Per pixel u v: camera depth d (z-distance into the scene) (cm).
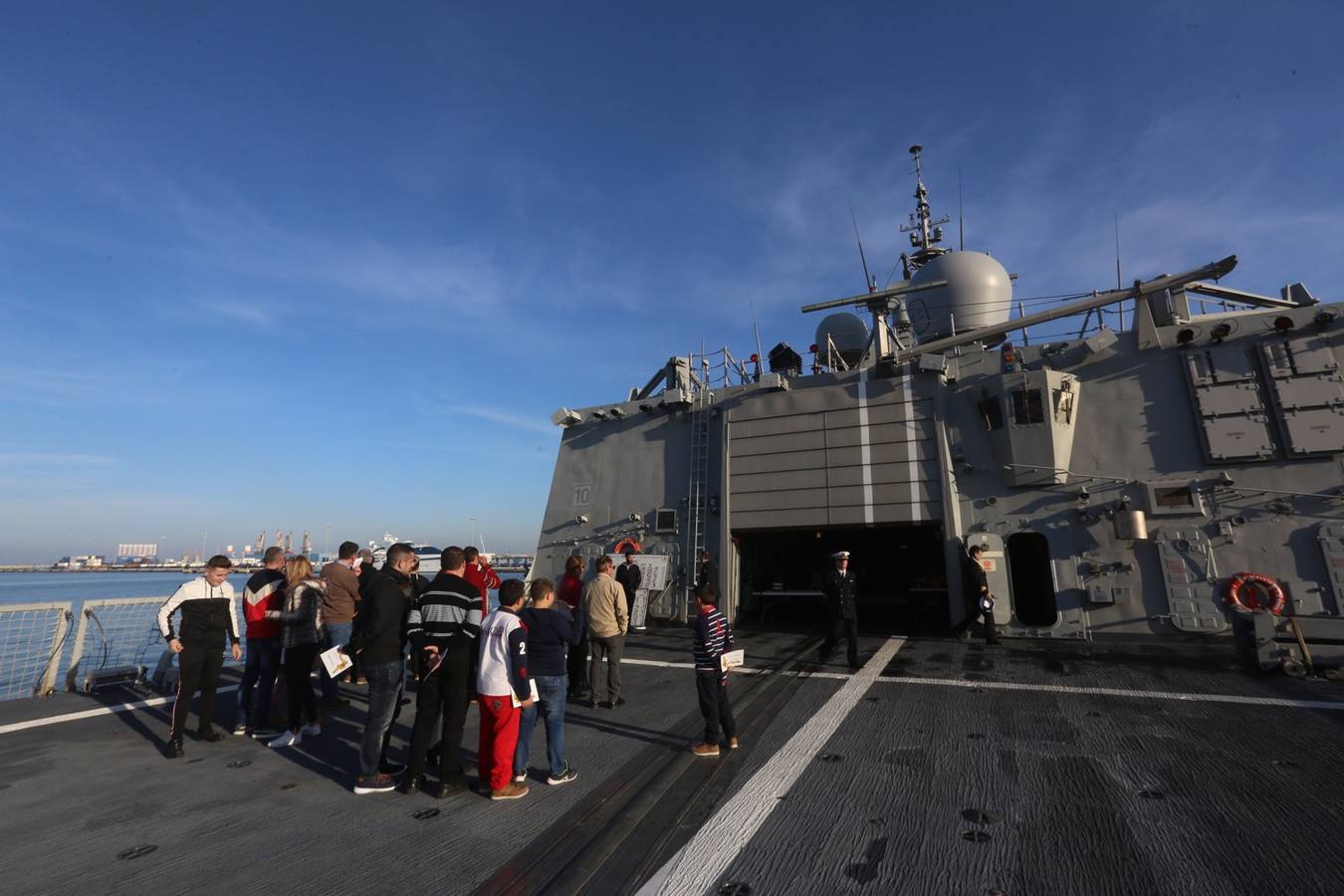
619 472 1449
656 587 1288
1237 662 805
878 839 365
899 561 1684
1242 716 582
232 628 631
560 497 1505
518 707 452
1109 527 999
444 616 465
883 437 1163
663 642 1135
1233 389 969
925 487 1109
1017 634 1022
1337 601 859
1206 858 334
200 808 440
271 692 639
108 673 860
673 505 1362
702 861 345
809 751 523
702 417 1373
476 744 586
